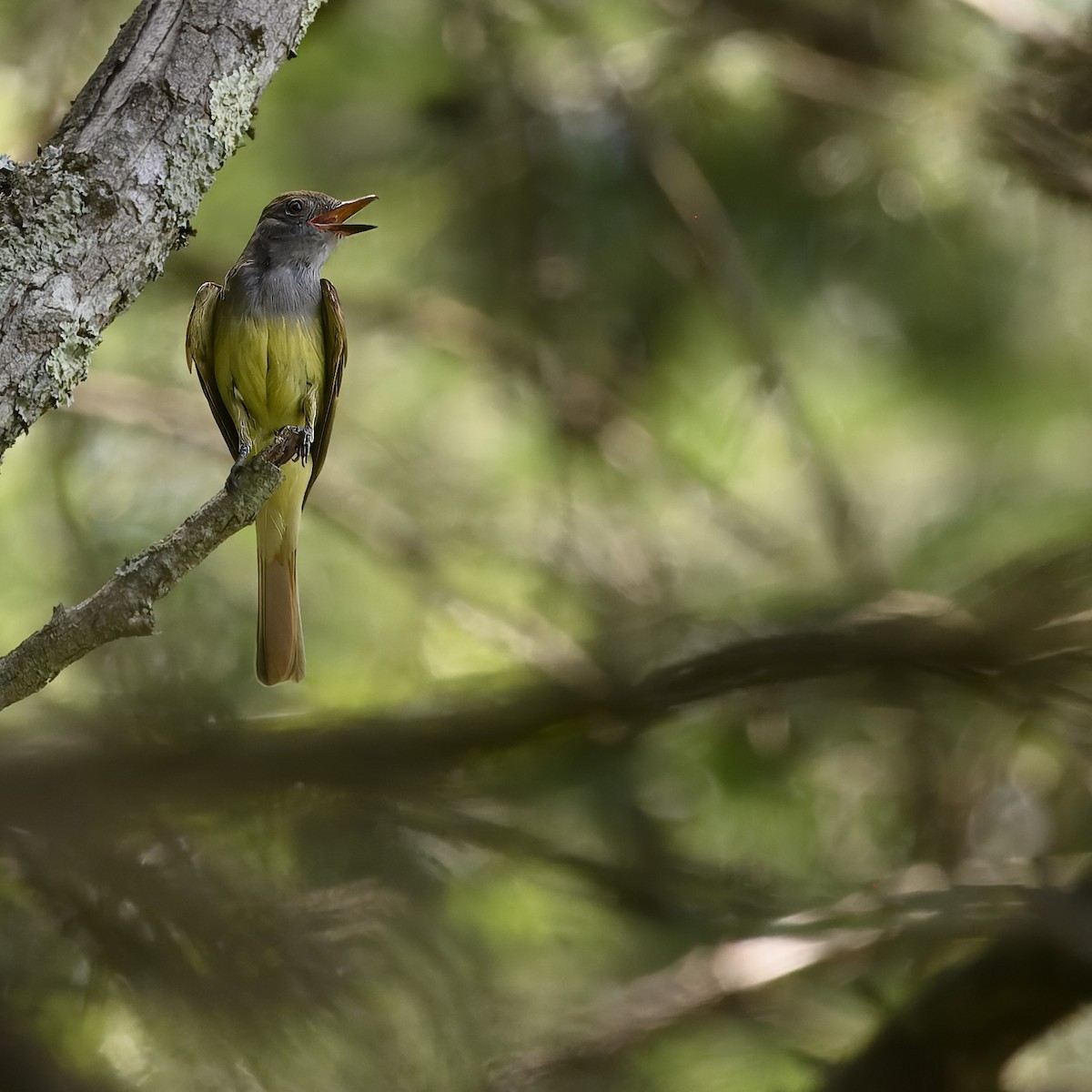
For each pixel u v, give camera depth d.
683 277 12.08
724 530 12.45
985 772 11.23
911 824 11.23
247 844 6.41
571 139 11.93
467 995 6.61
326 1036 5.82
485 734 7.05
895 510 12.54
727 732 10.09
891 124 11.90
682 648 8.14
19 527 10.92
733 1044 8.94
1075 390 12.62
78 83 11.45
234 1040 5.74
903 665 7.12
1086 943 7.71
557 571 11.95
